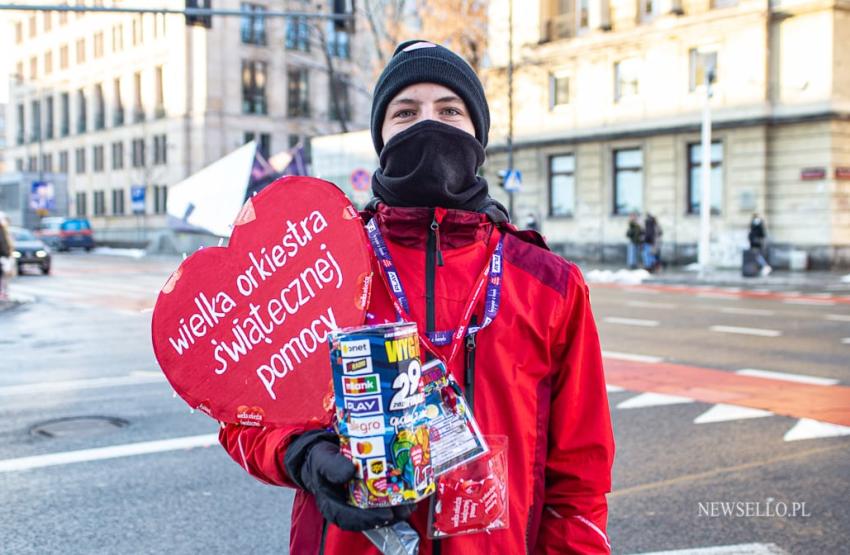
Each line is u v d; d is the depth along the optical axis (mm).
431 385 1461
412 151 1662
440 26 29641
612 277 24000
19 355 10461
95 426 6598
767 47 25531
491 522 1466
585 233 31125
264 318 1545
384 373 1292
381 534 1377
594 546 1676
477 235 1680
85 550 4090
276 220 1571
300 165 16188
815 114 24719
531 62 31828
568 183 31938
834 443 5852
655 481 5023
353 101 51000
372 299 1612
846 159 25094
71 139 59531
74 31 58375
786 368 8992
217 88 46156
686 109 27500
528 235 1789
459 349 1577
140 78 51719
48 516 4547
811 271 24875
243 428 1601
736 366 9148
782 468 5258
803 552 3963
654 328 12539
